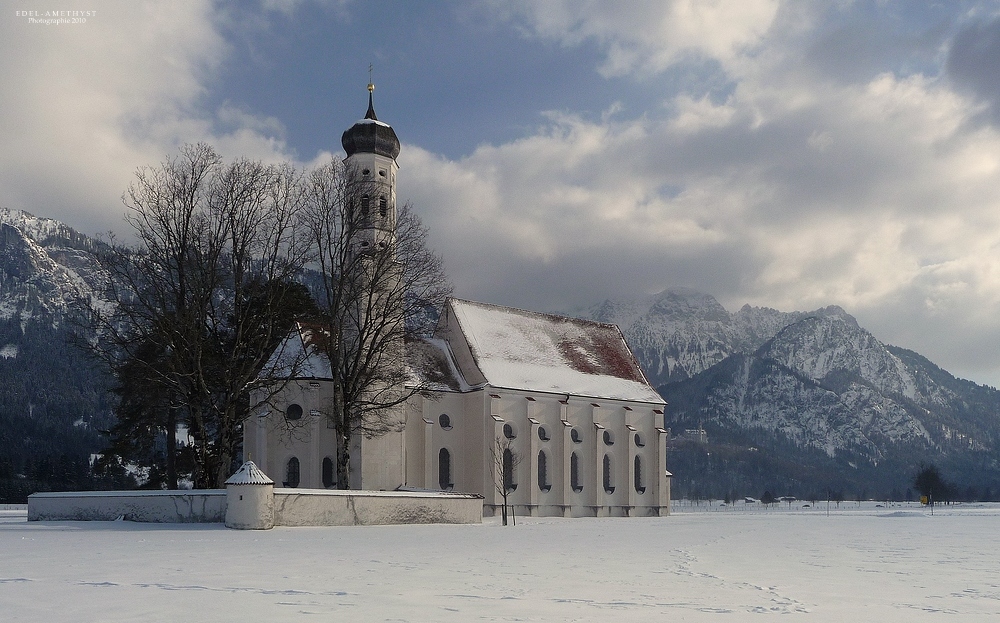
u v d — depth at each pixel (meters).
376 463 71.44
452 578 24.81
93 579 23.58
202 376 57.72
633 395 93.62
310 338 69.88
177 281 60.53
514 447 82.25
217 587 22.17
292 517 51.44
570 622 17.67
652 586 23.61
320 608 19.02
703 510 154.25
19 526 49.31
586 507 87.56
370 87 79.12
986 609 20.39
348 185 67.50
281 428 69.31
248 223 60.53
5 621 17.16
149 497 52.62
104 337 60.16
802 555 35.50
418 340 71.75
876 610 20.03
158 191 58.91
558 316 97.62
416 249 70.31
